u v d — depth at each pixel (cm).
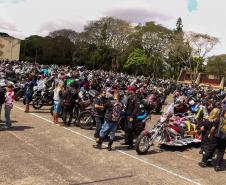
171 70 7906
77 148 949
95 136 1066
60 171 743
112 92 1415
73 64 8562
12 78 1758
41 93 1509
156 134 998
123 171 797
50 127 1183
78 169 771
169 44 6812
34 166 756
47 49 9312
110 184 700
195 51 6431
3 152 833
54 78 1791
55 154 867
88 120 1223
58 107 1248
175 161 949
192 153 1075
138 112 1070
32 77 1639
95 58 7781
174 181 772
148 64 7375
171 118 1068
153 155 985
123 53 7562
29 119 1280
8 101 1080
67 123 1245
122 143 1089
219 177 848
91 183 693
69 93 1226
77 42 8531
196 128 1177
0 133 1018
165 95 2112
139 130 1068
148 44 7475
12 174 695
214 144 905
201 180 805
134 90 1064
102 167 809
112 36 7619
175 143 1063
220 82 7494
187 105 1387
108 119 951
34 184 655
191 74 6594
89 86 1694
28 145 920
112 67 7719
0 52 7012
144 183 732
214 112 992
